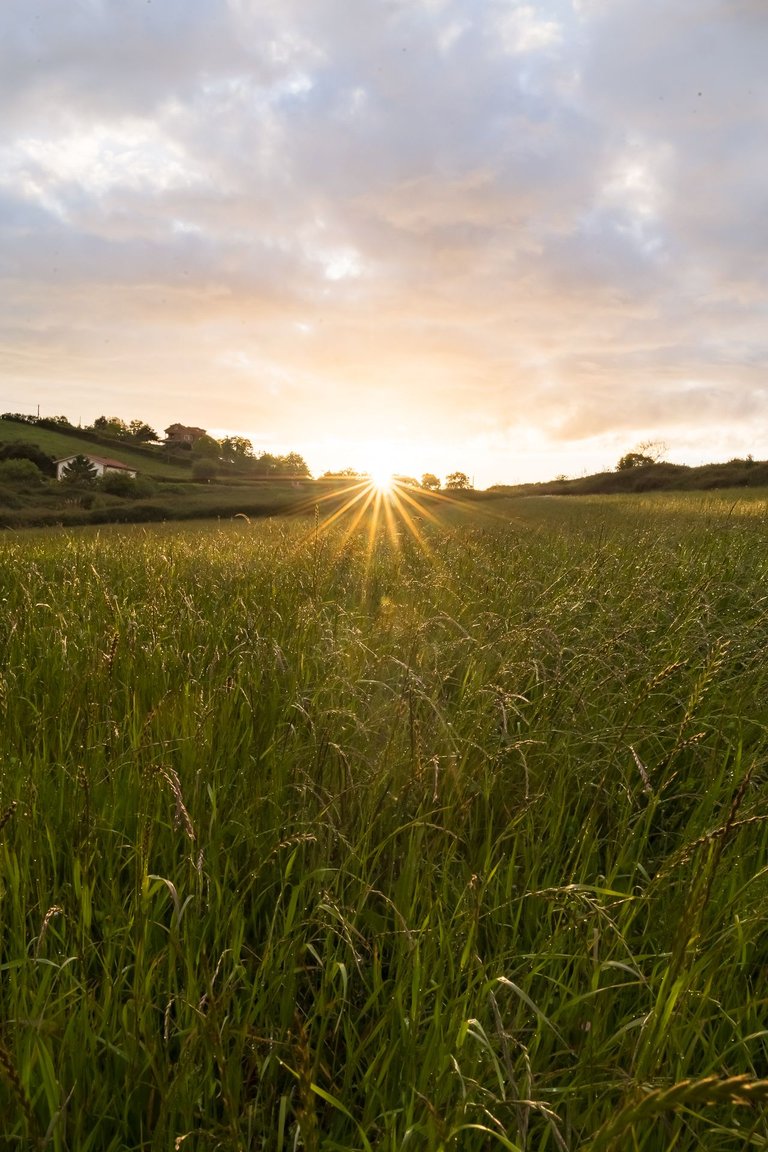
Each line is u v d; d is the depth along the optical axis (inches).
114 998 77.2
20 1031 71.0
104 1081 72.3
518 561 292.4
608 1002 77.9
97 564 312.7
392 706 131.9
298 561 294.2
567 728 132.6
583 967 83.4
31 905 93.2
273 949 85.2
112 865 96.5
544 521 625.3
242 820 106.0
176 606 206.4
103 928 85.8
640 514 619.8
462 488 2901.1
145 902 82.6
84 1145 65.1
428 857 98.0
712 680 147.9
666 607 195.6
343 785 113.5
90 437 5511.8
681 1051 70.0
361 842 100.1
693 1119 70.1
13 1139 63.9
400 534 464.4
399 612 207.6
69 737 122.7
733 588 210.2
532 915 95.0
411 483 2268.7
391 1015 76.2
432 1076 70.1
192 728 125.7
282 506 2516.0
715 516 467.5
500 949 86.1
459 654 172.1
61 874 101.5
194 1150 66.0
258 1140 70.3
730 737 134.1
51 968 81.1
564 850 110.3
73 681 144.7
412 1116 65.9
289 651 173.2
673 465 2901.1
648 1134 63.9
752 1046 79.8
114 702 145.9
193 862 88.0
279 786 114.1
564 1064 77.2
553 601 200.4
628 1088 64.4
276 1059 72.4
